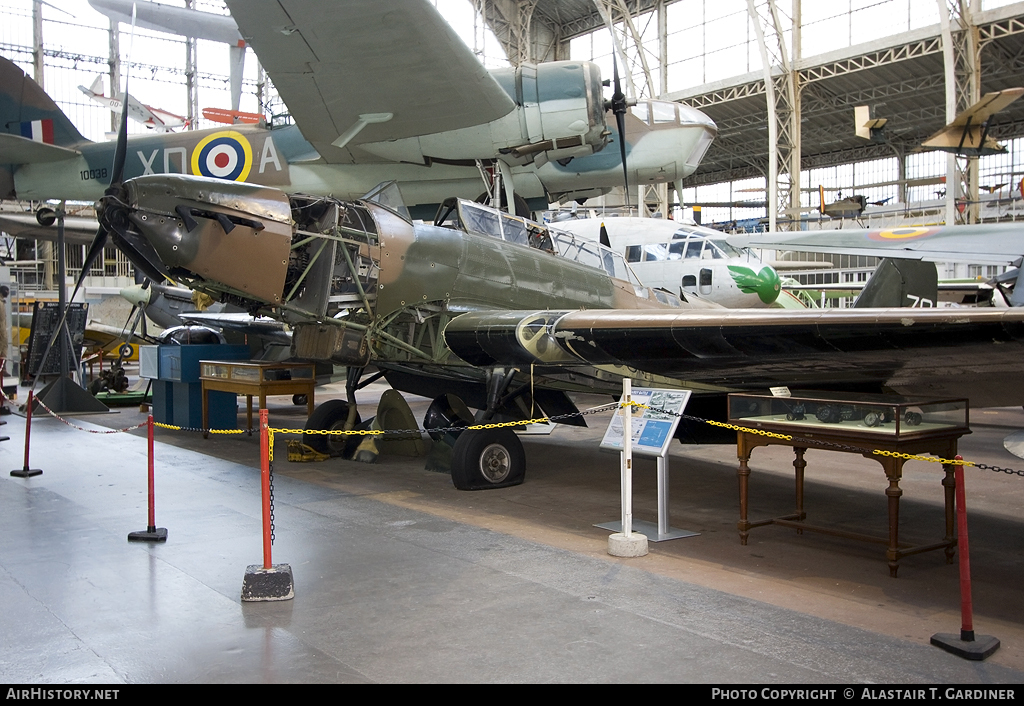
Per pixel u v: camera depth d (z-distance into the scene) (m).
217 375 9.20
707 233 16.11
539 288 7.81
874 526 5.23
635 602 3.59
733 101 31.23
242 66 24.12
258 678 2.77
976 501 6.01
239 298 6.55
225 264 5.97
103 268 36.78
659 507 4.88
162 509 5.53
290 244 6.20
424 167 11.70
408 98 9.55
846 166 40.06
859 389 5.66
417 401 14.80
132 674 2.80
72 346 13.58
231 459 7.86
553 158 11.39
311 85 9.23
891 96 30.34
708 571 4.15
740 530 4.73
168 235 5.81
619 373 7.24
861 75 28.83
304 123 10.24
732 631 3.23
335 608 3.50
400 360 7.23
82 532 4.87
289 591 3.61
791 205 28.67
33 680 2.75
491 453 6.50
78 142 13.55
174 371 10.00
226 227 5.89
